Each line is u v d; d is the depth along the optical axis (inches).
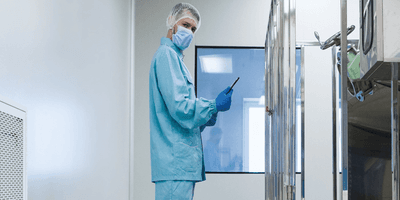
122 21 129.0
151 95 81.4
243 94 148.2
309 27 146.6
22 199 37.5
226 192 142.3
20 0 50.4
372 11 31.1
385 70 32.5
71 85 72.7
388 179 55.3
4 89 44.9
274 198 88.4
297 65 146.3
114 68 115.7
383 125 55.6
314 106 143.4
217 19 148.0
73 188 73.0
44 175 57.7
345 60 35.9
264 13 147.9
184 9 84.7
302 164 80.3
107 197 104.6
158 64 77.5
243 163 146.4
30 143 52.2
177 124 76.9
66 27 70.2
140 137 144.0
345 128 37.0
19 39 49.9
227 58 148.7
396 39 29.6
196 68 148.3
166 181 74.9
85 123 82.4
